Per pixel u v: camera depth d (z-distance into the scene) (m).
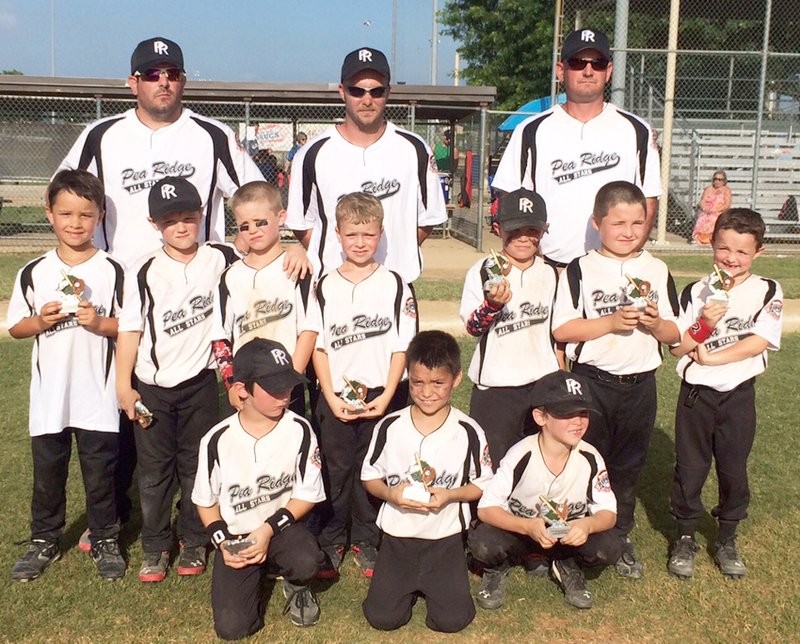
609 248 4.04
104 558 4.02
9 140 16.53
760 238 4.01
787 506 4.79
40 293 3.98
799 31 20.20
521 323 4.14
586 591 3.79
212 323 4.02
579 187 4.54
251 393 3.55
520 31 27.38
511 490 3.81
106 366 3.99
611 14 19.06
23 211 21.14
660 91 20.91
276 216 3.98
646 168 4.60
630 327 3.85
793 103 20.14
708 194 15.55
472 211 19.17
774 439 5.84
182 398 4.01
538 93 27.78
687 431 4.08
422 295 10.82
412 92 15.37
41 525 4.04
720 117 21.00
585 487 3.82
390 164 4.38
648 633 3.58
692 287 4.24
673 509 4.17
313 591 3.94
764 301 4.05
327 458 4.13
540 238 4.28
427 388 3.61
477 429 3.80
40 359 3.92
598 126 4.54
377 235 4.03
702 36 20.05
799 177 17.95
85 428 3.93
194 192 3.96
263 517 3.71
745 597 3.85
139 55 4.22
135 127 4.36
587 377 4.08
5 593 3.81
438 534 3.67
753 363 4.04
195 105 16.61
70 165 4.42
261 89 15.62
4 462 5.32
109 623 3.61
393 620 3.58
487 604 3.77
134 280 3.96
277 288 4.02
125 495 4.46
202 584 3.96
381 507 3.88
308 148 4.43
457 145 22.00
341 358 4.10
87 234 3.97
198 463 3.84
